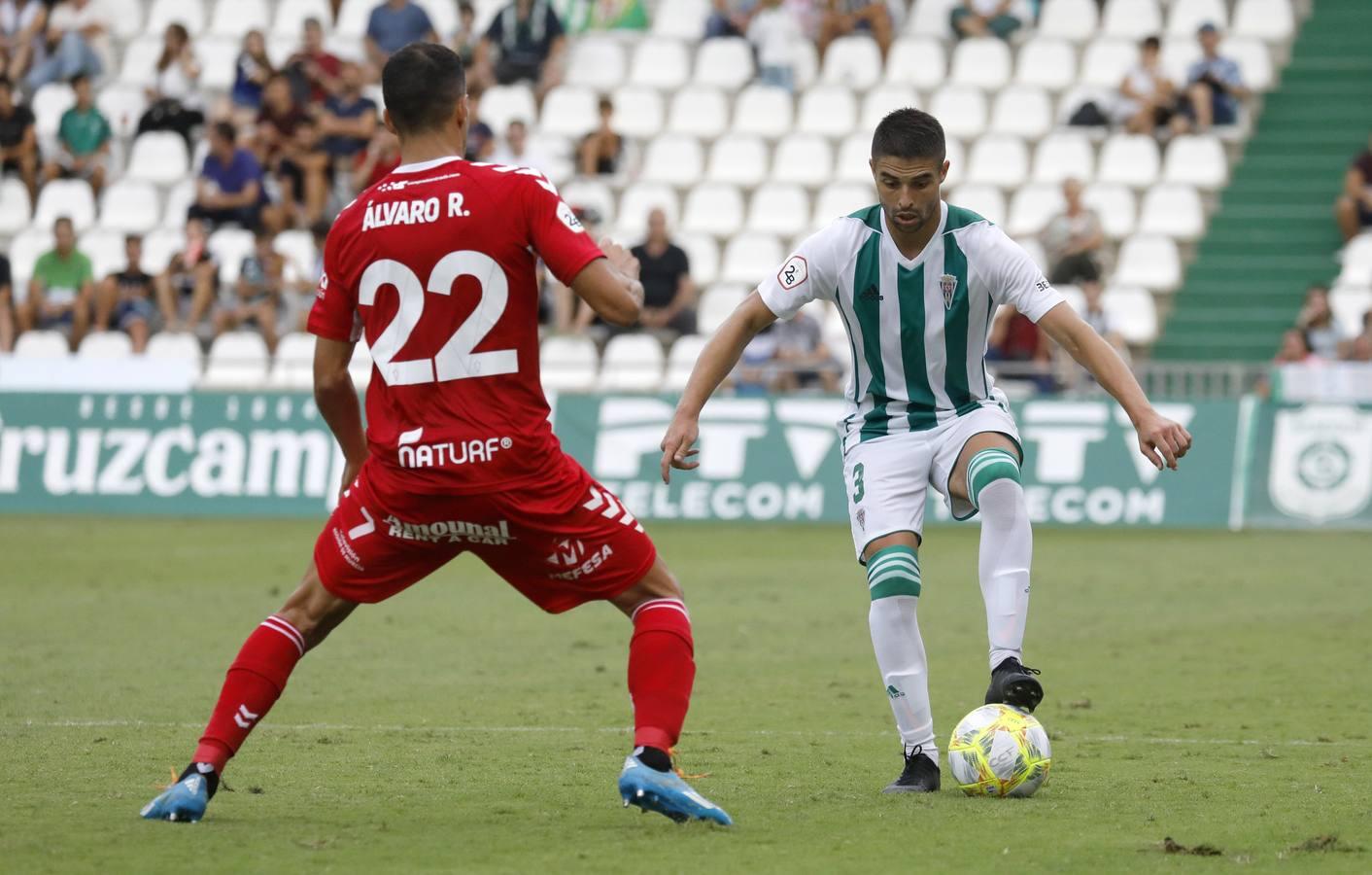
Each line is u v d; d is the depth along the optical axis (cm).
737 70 7806
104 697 2670
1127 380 1880
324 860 1526
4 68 8106
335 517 1723
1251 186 6950
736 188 7169
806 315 6041
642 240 6788
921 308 1967
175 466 6112
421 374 1664
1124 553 4953
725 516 5778
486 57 7656
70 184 7606
